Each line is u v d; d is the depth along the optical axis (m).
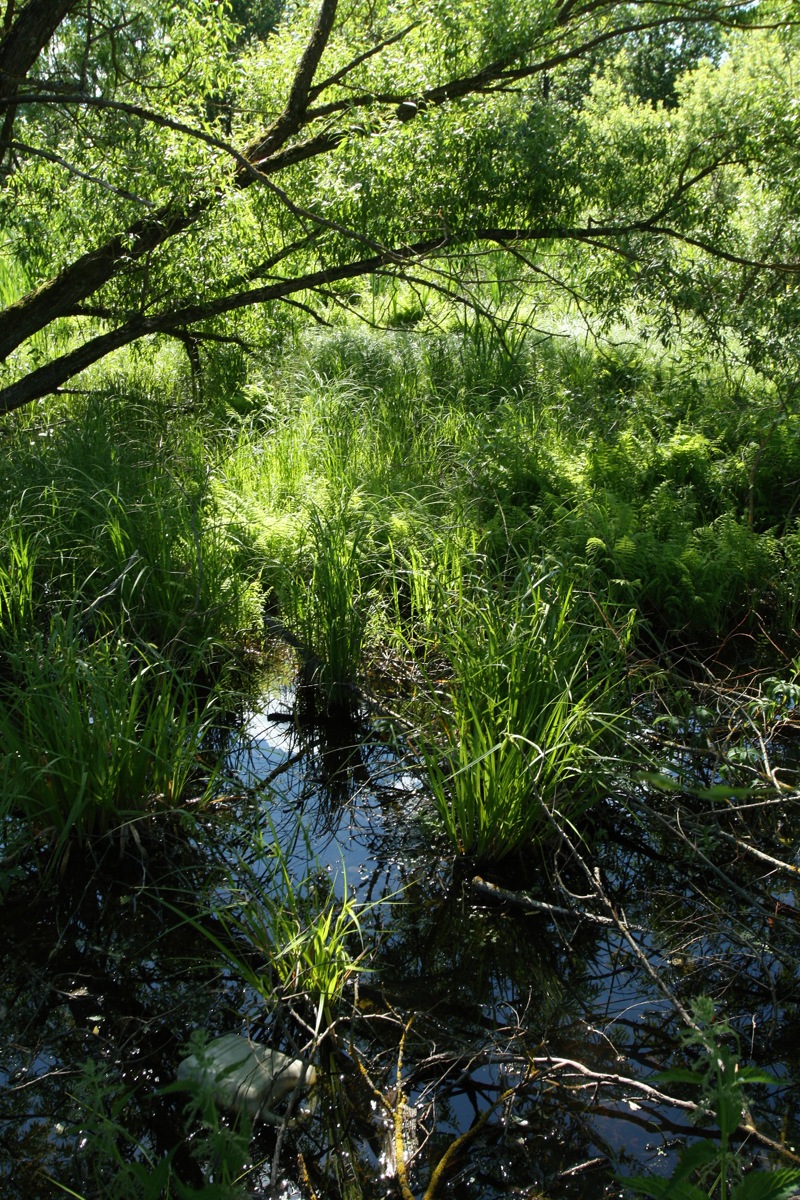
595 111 10.86
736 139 7.57
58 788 3.76
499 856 3.73
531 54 7.56
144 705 4.58
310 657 5.09
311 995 3.07
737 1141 2.62
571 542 5.52
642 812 3.93
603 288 7.95
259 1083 2.71
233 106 7.57
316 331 9.84
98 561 5.43
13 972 3.25
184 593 5.22
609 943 3.43
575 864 3.81
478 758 3.55
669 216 7.79
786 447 6.50
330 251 7.50
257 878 3.66
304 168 7.44
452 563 5.40
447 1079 2.86
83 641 4.90
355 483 6.41
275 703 5.04
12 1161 2.57
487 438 6.86
